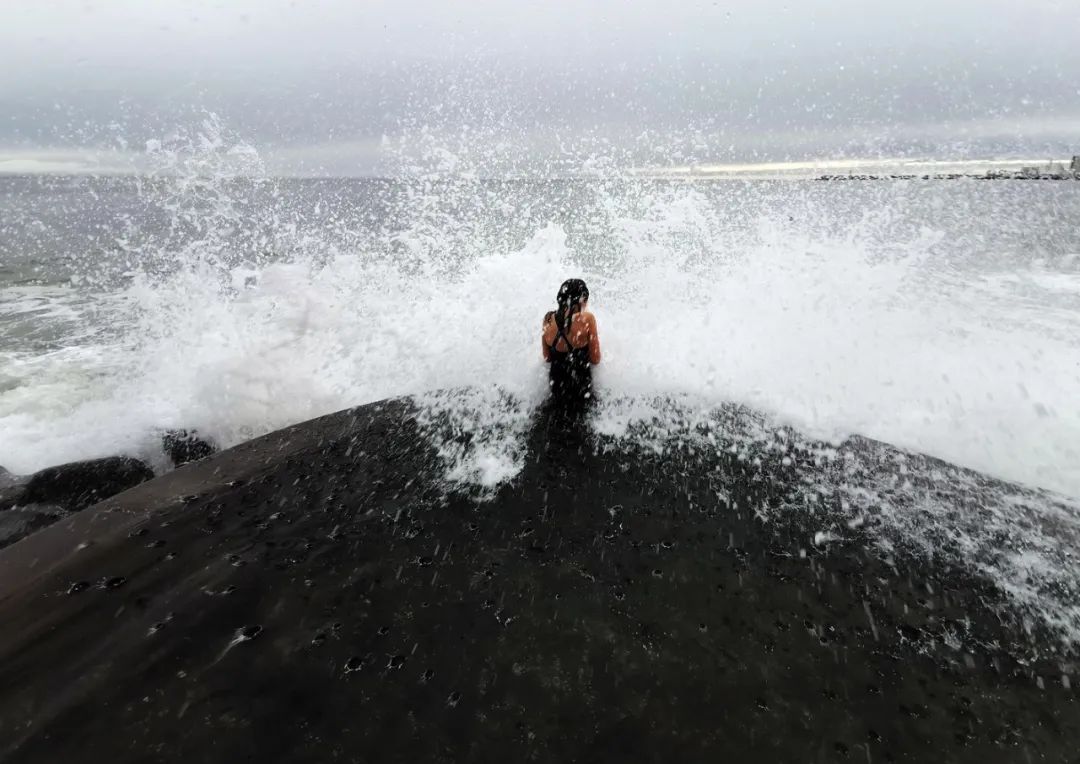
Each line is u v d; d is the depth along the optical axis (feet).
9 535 10.88
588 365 13.26
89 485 12.66
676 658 6.57
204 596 7.64
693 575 8.00
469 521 9.41
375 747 5.50
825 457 11.12
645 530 9.07
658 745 5.49
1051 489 10.02
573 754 5.41
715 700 6.01
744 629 7.01
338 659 6.58
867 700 6.01
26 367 23.31
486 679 6.29
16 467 14.03
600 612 7.32
